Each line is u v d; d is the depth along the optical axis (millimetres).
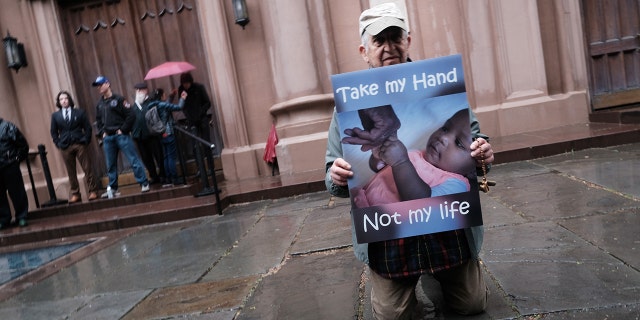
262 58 8031
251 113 8164
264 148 8055
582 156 5602
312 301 2707
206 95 7980
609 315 2010
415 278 2072
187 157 8766
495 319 2121
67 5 8609
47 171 7555
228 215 5762
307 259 3525
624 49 7742
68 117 7289
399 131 1905
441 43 7715
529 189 4516
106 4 8641
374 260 2049
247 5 7949
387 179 1910
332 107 7730
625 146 5711
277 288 3021
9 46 8195
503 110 7508
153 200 6996
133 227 6094
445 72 1890
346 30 7750
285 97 7801
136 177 7160
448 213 1906
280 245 4031
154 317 2863
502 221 3643
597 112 7352
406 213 1910
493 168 5832
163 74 7398
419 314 2279
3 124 6684
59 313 3242
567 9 7566
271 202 6141
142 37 8656
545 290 2334
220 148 8617
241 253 4000
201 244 4574
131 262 4336
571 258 2697
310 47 7566
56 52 8492
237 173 8109
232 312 2738
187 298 3109
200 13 8219
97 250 5148
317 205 5438
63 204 7547
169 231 5469
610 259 2600
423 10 7727
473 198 1903
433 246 2006
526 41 7484
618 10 7754
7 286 4258
